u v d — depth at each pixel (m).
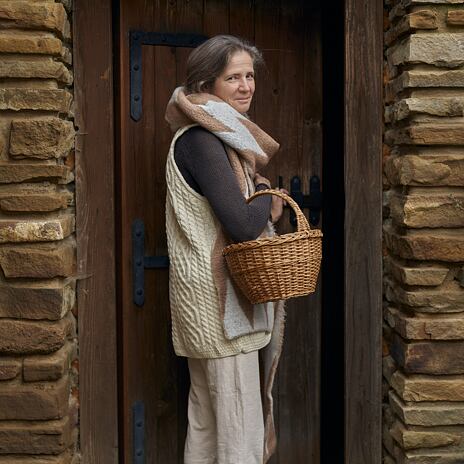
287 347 3.09
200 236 2.37
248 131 2.43
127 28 2.81
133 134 2.84
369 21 2.75
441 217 2.50
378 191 2.78
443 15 2.50
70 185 2.65
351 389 2.81
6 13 2.35
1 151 2.38
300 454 3.09
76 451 2.69
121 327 2.84
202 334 2.37
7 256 2.37
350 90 2.75
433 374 2.55
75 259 2.67
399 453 2.63
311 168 3.04
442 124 2.49
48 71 2.38
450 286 2.54
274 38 2.98
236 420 2.40
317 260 2.26
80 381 2.69
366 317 2.80
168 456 2.96
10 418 2.40
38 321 2.41
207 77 2.47
